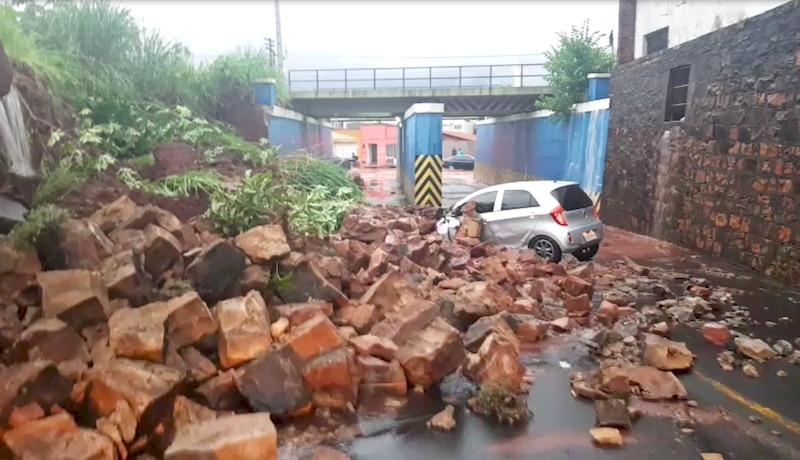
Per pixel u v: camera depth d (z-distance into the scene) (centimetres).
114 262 498
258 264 566
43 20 1083
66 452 340
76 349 420
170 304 464
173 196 725
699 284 871
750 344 595
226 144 1045
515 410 465
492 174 3030
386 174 4134
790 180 870
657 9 1730
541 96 2084
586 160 1692
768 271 928
